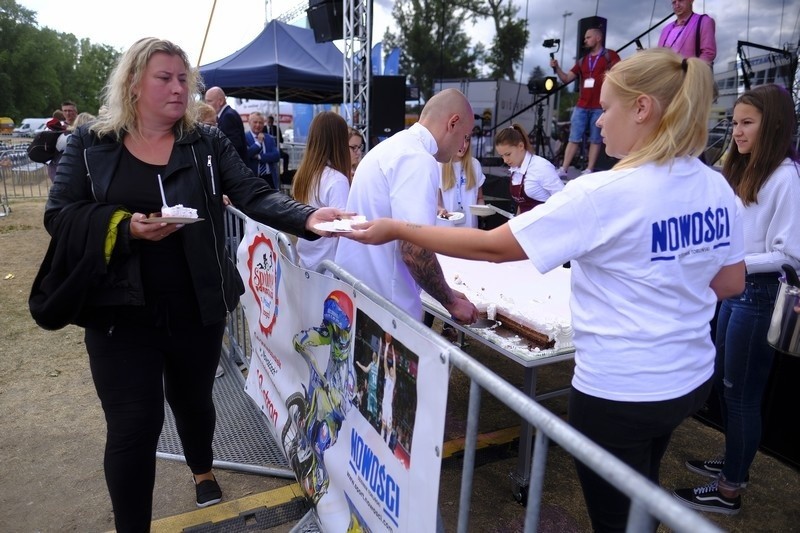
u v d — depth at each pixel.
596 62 5.93
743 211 2.26
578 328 1.35
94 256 1.66
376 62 8.98
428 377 1.21
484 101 7.86
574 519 2.48
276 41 11.09
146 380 1.91
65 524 2.40
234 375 3.78
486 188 7.23
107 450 1.90
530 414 0.94
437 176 1.85
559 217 1.23
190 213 1.64
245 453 2.88
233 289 2.08
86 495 2.59
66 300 1.69
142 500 1.95
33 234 8.86
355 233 1.54
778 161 2.14
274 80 10.14
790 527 2.46
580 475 1.43
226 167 2.00
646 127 1.27
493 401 3.61
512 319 2.39
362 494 1.61
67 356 4.19
